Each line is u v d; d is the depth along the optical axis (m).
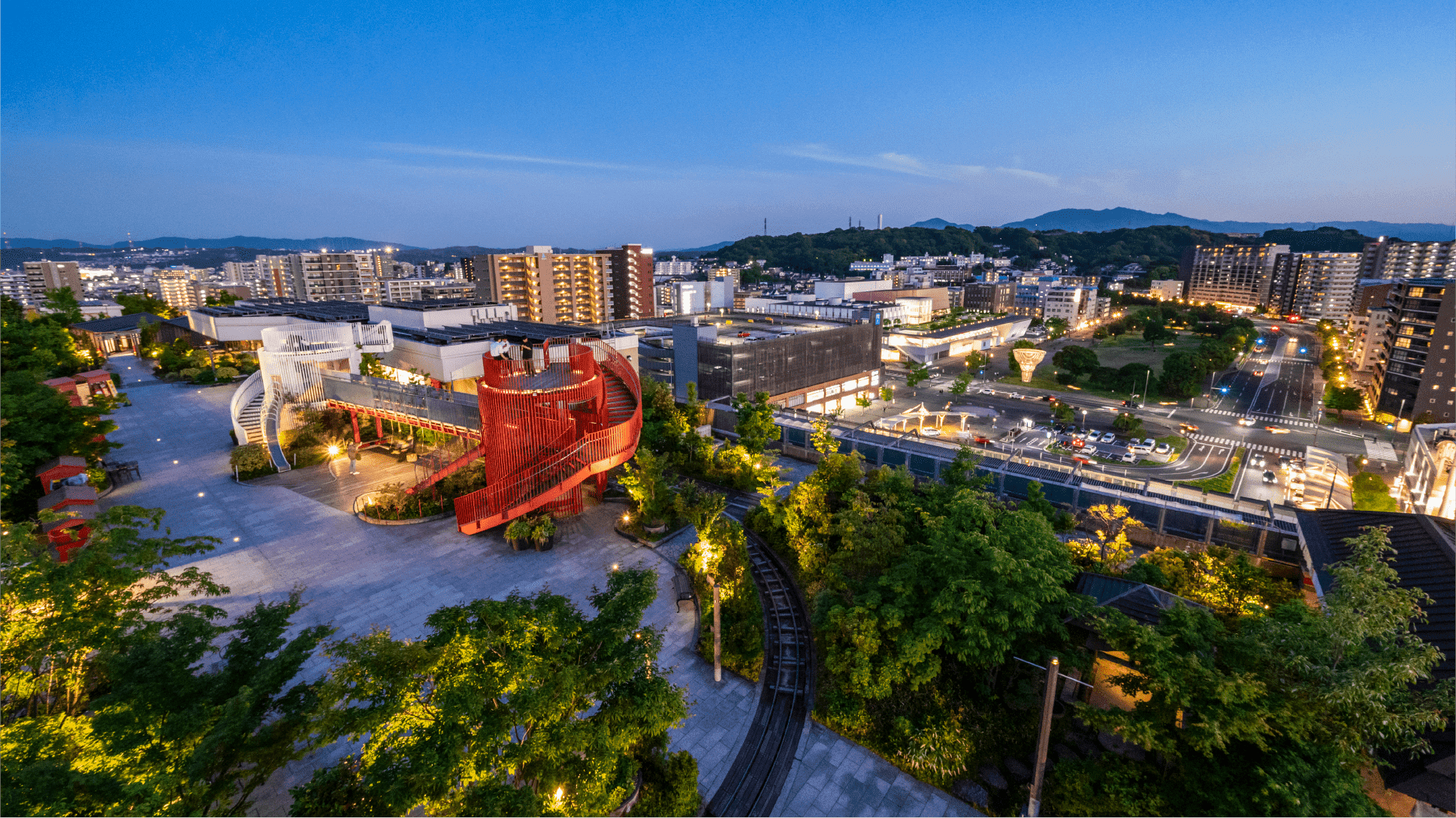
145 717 14.27
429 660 14.48
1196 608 20.52
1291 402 101.69
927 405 99.12
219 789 13.77
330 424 49.03
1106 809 18.33
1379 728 15.95
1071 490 37.97
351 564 32.62
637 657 16.58
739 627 27.42
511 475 34.94
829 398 94.44
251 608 28.39
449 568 32.47
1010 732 22.12
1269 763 16.38
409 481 43.09
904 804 19.89
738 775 20.83
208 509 38.91
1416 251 183.00
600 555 34.25
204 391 66.69
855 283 184.25
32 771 11.30
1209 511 34.22
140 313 99.94
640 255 167.75
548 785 14.90
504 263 145.00
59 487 36.75
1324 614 17.53
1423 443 54.84
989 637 21.73
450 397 43.59
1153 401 102.12
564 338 56.28
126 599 17.94
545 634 16.55
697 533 36.53
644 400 49.19
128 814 11.02
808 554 31.59
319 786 13.70
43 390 39.12
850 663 22.98
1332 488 59.75
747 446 46.19
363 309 76.31
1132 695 19.20
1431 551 24.55
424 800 12.70
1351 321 141.00
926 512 30.92
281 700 15.20
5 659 15.65
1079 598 22.86
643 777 19.25
